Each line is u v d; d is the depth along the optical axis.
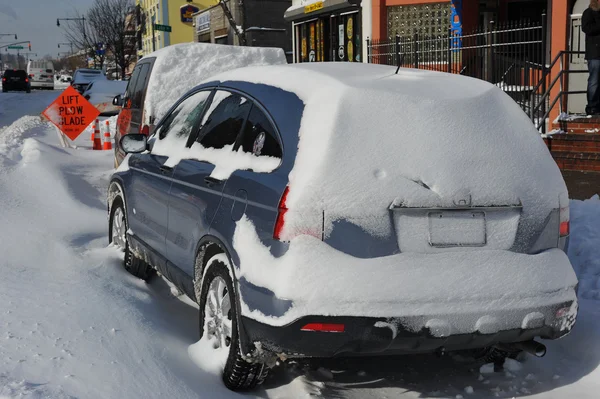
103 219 8.06
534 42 11.49
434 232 3.61
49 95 55.97
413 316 3.45
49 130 20.67
